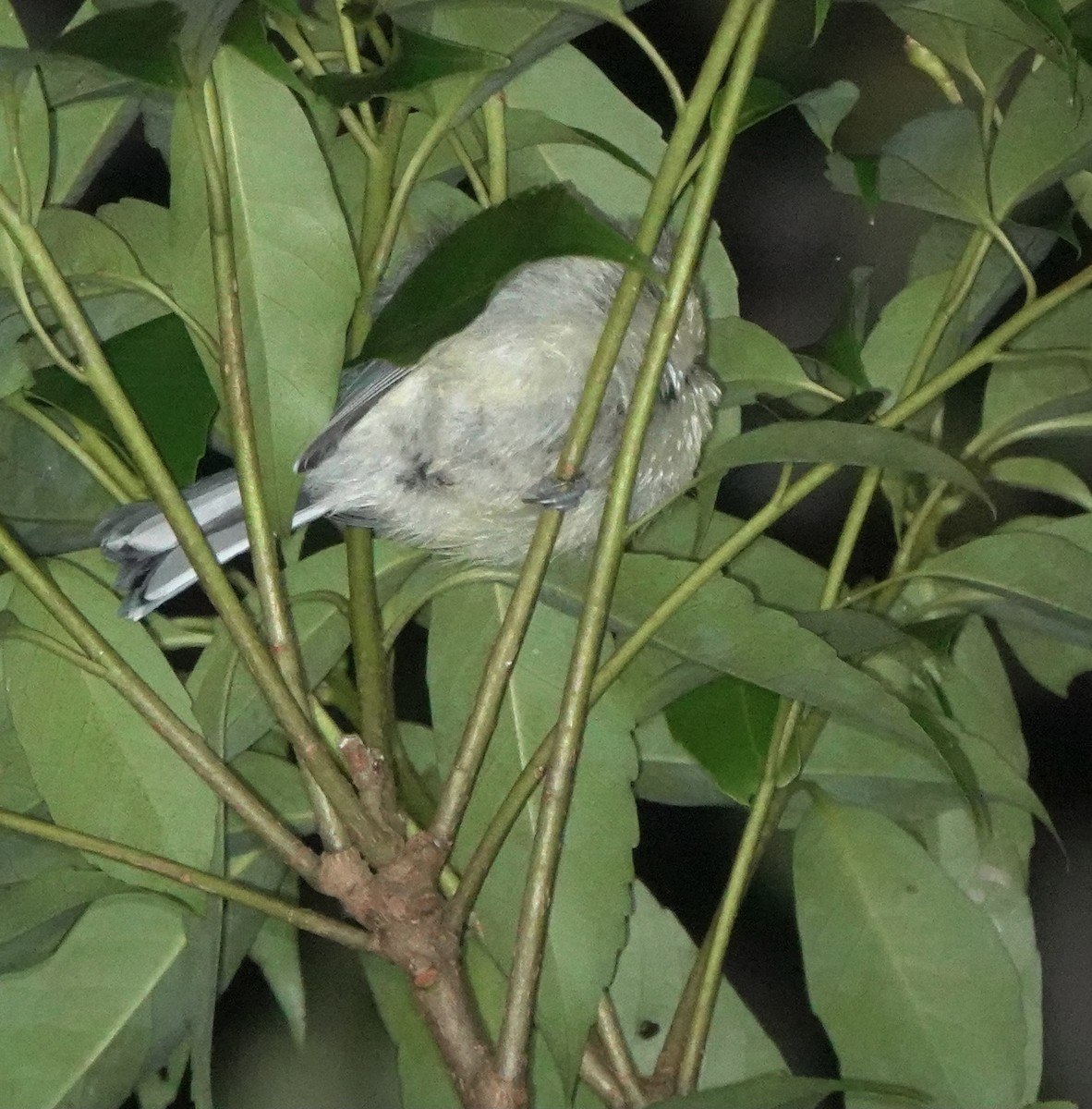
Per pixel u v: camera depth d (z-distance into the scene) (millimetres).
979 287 5168
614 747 4371
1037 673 5266
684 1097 3723
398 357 3320
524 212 3299
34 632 3848
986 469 5199
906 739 4164
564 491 3771
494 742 4457
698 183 3557
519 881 4301
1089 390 4695
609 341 3631
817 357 5027
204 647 4816
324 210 3850
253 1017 6738
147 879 4156
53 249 4105
